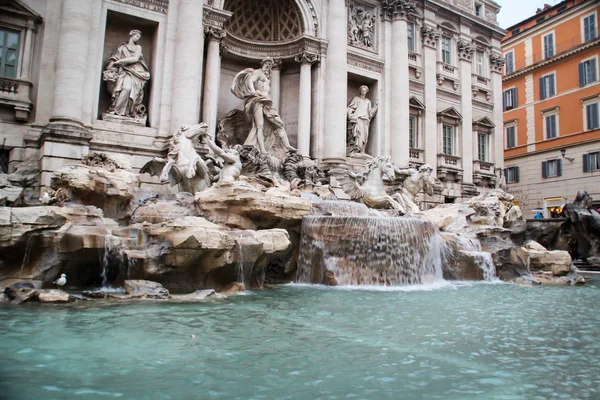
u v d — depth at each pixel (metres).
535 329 8.36
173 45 21.42
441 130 32.78
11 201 14.12
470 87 34.72
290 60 26.98
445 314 9.62
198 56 21.16
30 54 19.02
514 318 9.38
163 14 21.50
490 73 37.25
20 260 10.99
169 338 7.00
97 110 19.84
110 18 21.00
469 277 16.89
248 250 11.98
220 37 22.70
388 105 29.25
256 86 23.53
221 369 5.67
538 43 43.50
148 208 13.94
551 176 41.25
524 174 43.91
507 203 26.52
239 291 11.95
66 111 18.34
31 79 19.02
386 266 14.72
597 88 37.84
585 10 39.34
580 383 5.45
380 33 29.89
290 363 5.97
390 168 21.34
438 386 5.26
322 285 14.16
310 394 4.93
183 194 15.54
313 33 26.25
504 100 46.69
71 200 13.32
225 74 26.53
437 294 12.77
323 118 26.19
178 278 11.52
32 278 10.69
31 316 8.19
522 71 44.44
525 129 44.12
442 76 33.06
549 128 41.75
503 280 17.52
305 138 25.41
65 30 18.83
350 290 13.13
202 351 6.39
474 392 5.10
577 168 39.09
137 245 11.29
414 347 6.89
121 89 20.31
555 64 41.66
